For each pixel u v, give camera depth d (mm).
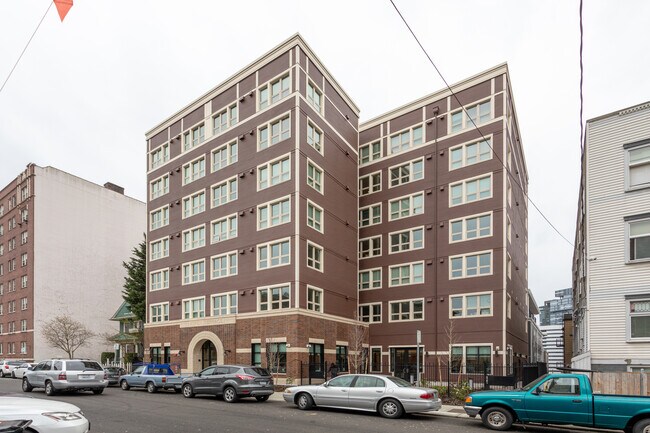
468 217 32000
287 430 11633
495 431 12414
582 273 23969
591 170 19016
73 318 54875
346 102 37094
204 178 35594
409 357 33500
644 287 17188
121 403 17312
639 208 17703
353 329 33594
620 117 18578
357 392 15062
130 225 63156
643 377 12859
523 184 42562
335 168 34188
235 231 32438
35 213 53062
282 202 29719
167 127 40094
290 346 27188
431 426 12914
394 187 36531
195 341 32625
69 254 55562
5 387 25625
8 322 56062
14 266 56375
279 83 31172
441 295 32438
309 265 29578
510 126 33438
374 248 37000
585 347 20234
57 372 20250
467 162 32719
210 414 14422
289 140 29750
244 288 30875
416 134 36031
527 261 44656
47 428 7766
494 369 27594
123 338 47875
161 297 38000
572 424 11953
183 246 36625
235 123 33750
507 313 30344
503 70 31672
